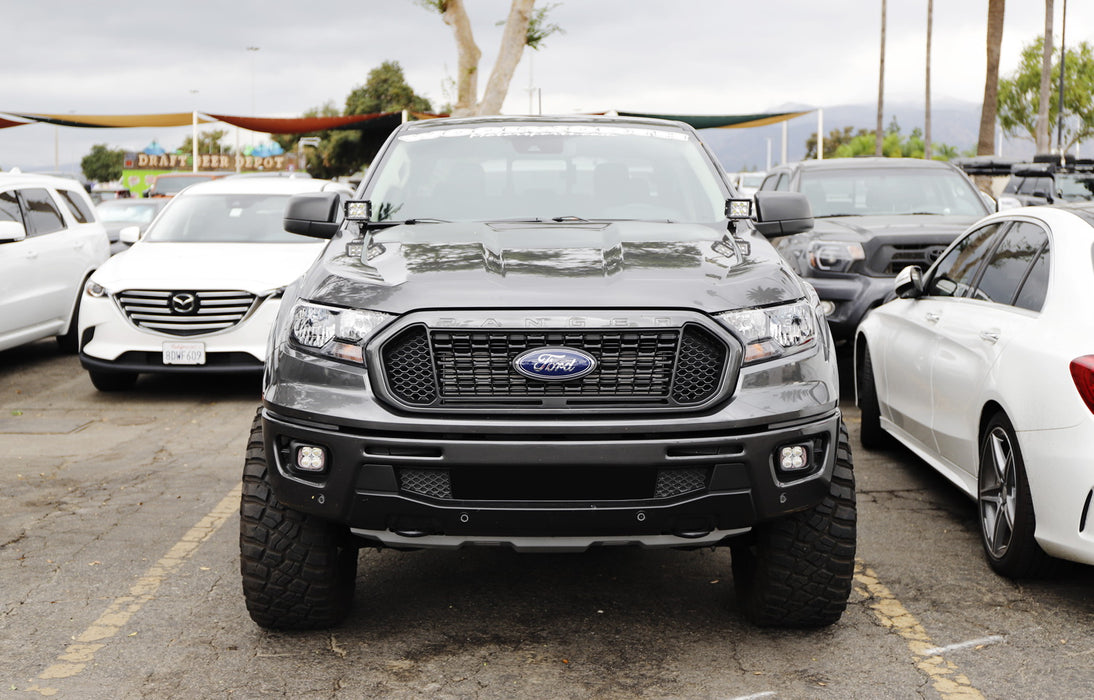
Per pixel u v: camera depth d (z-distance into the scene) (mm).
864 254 8844
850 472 4094
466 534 3752
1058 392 4430
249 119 28453
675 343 3713
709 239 4512
